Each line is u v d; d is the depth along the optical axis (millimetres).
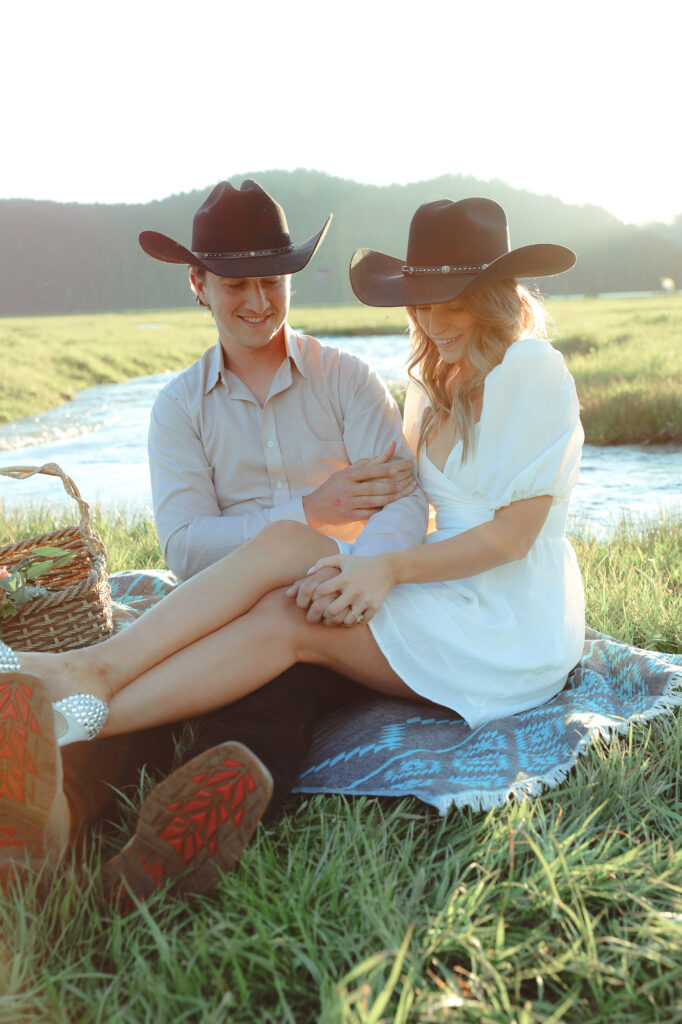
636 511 7316
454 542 2639
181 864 1929
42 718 1896
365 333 55469
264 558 2457
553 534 2875
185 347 41719
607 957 1782
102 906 1939
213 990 1724
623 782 2359
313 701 2492
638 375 16016
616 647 3162
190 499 3223
